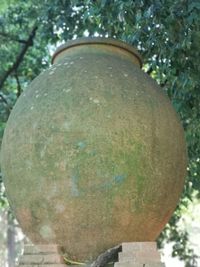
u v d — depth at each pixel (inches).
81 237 154.8
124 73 171.6
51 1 311.1
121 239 156.3
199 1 200.7
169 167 163.0
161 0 208.5
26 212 159.6
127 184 153.8
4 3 388.8
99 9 229.5
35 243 162.1
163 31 211.5
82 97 160.6
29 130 160.1
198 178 293.1
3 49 397.1
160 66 229.1
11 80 414.6
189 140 252.2
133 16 215.3
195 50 217.0
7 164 164.1
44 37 348.5
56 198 153.2
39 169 155.3
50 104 161.5
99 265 154.3
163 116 167.6
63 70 172.1
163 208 163.6
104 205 152.6
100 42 183.2
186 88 226.4
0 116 390.0
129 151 155.2
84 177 151.9
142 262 147.5
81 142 153.6
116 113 158.1
